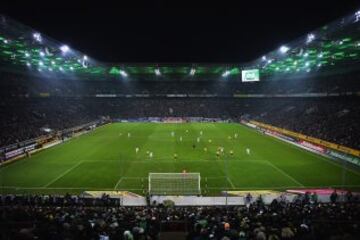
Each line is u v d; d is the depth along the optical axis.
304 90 96.12
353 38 55.41
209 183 36.00
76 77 114.62
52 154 52.47
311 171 41.12
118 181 36.81
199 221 16.36
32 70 92.44
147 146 58.66
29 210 20.42
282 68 93.88
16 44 58.88
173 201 28.33
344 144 49.84
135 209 23.41
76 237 13.79
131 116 110.50
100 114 108.50
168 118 108.75
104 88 121.06
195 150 54.56
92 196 30.70
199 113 112.88
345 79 81.06
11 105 77.56
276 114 92.25
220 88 123.81
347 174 39.59
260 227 13.80
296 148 57.22
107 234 14.16
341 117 66.12
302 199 27.78
